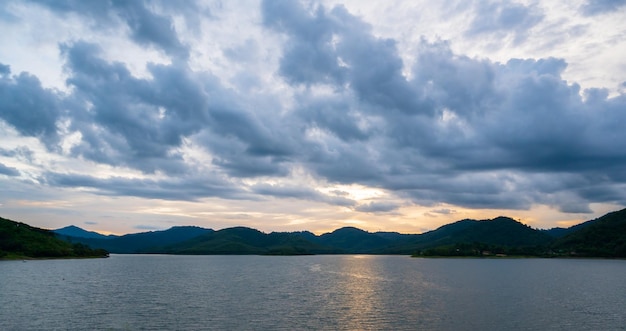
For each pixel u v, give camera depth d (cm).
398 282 12700
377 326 5916
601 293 9619
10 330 5625
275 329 5716
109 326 5878
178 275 15800
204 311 7062
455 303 7988
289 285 11794
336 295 9312
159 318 6425
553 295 9238
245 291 10181
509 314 6775
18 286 10738
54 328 5738
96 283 11925
